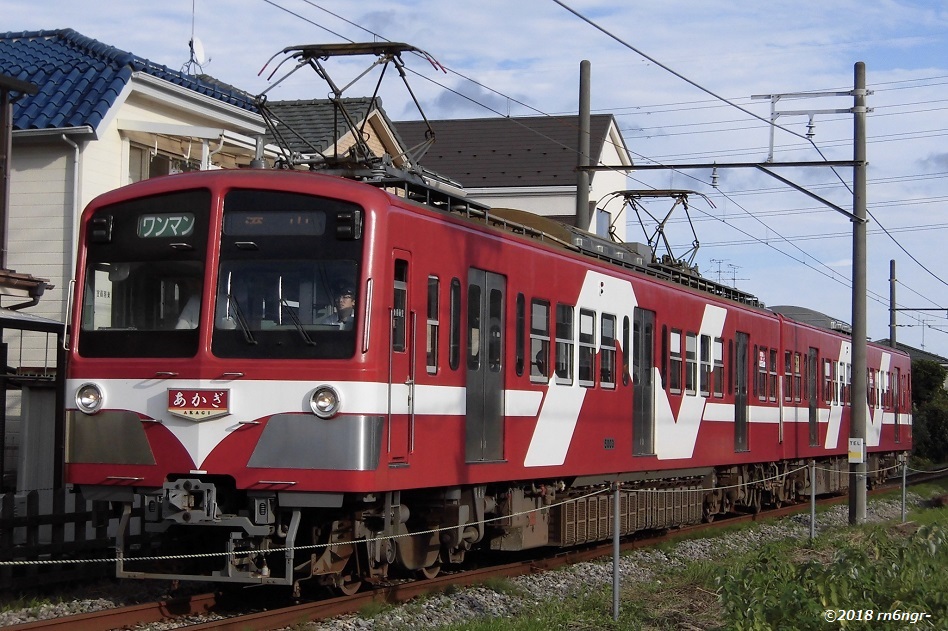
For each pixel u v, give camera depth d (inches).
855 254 820.6
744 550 642.8
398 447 383.2
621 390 578.9
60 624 327.9
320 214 375.9
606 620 390.6
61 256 614.9
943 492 1186.0
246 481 365.4
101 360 384.8
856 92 811.4
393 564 437.1
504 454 464.1
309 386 364.8
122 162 641.0
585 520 565.6
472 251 437.4
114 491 383.9
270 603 401.4
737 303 766.5
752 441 784.9
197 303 378.3
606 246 613.6
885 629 339.3
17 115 613.9
